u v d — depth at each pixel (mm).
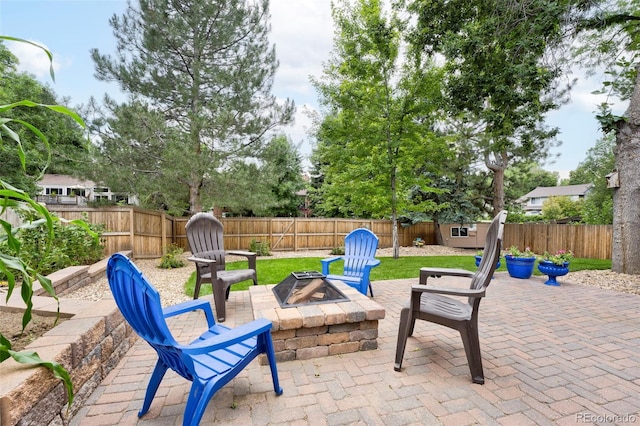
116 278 1509
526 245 11180
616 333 3084
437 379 2203
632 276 5859
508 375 2256
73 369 1783
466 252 11531
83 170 7180
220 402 1933
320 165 15922
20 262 1382
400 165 8727
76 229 4938
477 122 11320
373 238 4395
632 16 5570
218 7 8039
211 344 1573
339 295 2947
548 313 3732
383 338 2955
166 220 8859
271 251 10930
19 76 11117
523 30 5379
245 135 8195
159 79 7816
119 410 1850
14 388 1305
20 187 9031
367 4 7871
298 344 2498
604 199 14195
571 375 2256
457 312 2342
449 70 6785
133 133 7031
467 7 5914
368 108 8461
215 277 3482
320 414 1816
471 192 13344
